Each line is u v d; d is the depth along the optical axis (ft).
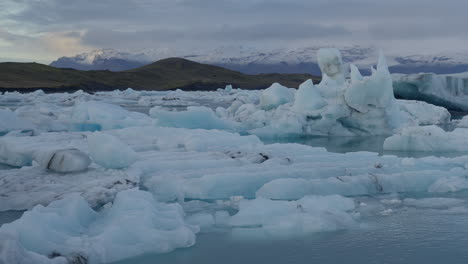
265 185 24.97
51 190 23.62
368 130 57.06
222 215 21.16
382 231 19.21
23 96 162.20
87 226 18.06
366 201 24.22
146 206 18.74
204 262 15.90
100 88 300.40
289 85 385.29
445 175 27.73
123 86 323.78
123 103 146.20
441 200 23.95
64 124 58.95
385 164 30.50
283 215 20.36
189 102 148.97
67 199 19.56
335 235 18.72
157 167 29.14
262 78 431.84
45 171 27.66
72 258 14.52
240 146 37.14
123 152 27.73
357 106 56.24
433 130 42.37
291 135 56.80
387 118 57.06
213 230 19.35
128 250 16.07
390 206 23.16
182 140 39.22
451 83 91.91
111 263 15.52
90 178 25.79
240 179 25.64
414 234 18.80
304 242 17.89
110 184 24.45
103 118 58.95
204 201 24.27
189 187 25.04
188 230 17.67
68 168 27.27
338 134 57.47
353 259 16.22
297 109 58.90
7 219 20.58
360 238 18.34
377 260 16.14
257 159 31.81
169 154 33.14
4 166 33.73
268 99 68.49
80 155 27.76
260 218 20.15
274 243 17.79
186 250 17.02
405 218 21.03
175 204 20.90
